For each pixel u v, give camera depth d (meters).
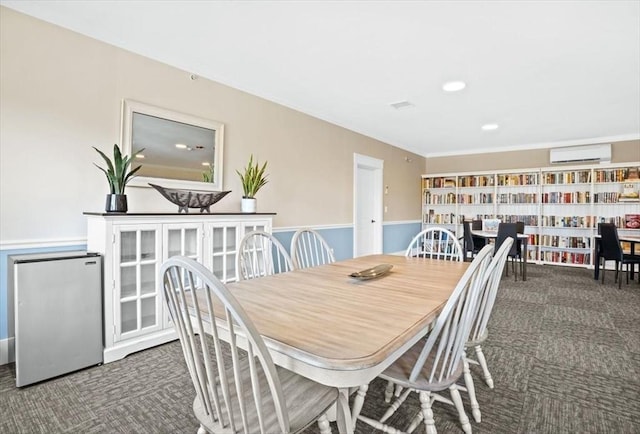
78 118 2.33
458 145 6.32
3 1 2.02
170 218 2.42
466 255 5.46
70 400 1.74
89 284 2.06
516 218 6.23
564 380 1.97
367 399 1.78
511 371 2.09
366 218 5.50
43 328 1.89
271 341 0.91
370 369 0.83
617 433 1.50
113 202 2.24
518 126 4.84
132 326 2.29
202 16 2.18
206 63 2.87
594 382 1.95
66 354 1.98
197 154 3.00
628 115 4.25
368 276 1.69
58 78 2.24
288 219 3.93
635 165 5.17
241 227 2.90
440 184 7.00
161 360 2.19
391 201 6.08
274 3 2.02
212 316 0.87
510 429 1.53
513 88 3.35
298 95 3.62
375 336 0.94
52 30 2.21
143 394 1.80
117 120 2.51
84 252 2.21
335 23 2.22
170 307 1.00
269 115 3.67
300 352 0.84
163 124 2.76
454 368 1.28
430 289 1.48
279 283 1.60
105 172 2.27
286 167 3.89
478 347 1.93
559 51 2.56
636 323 2.96
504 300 3.72
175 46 2.59
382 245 5.77
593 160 5.57
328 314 1.13
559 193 5.86
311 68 2.95
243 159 3.40
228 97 3.25
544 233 6.09
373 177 5.67
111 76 2.48
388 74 3.04
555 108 3.98
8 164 2.06
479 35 2.34
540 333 2.73
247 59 2.78
